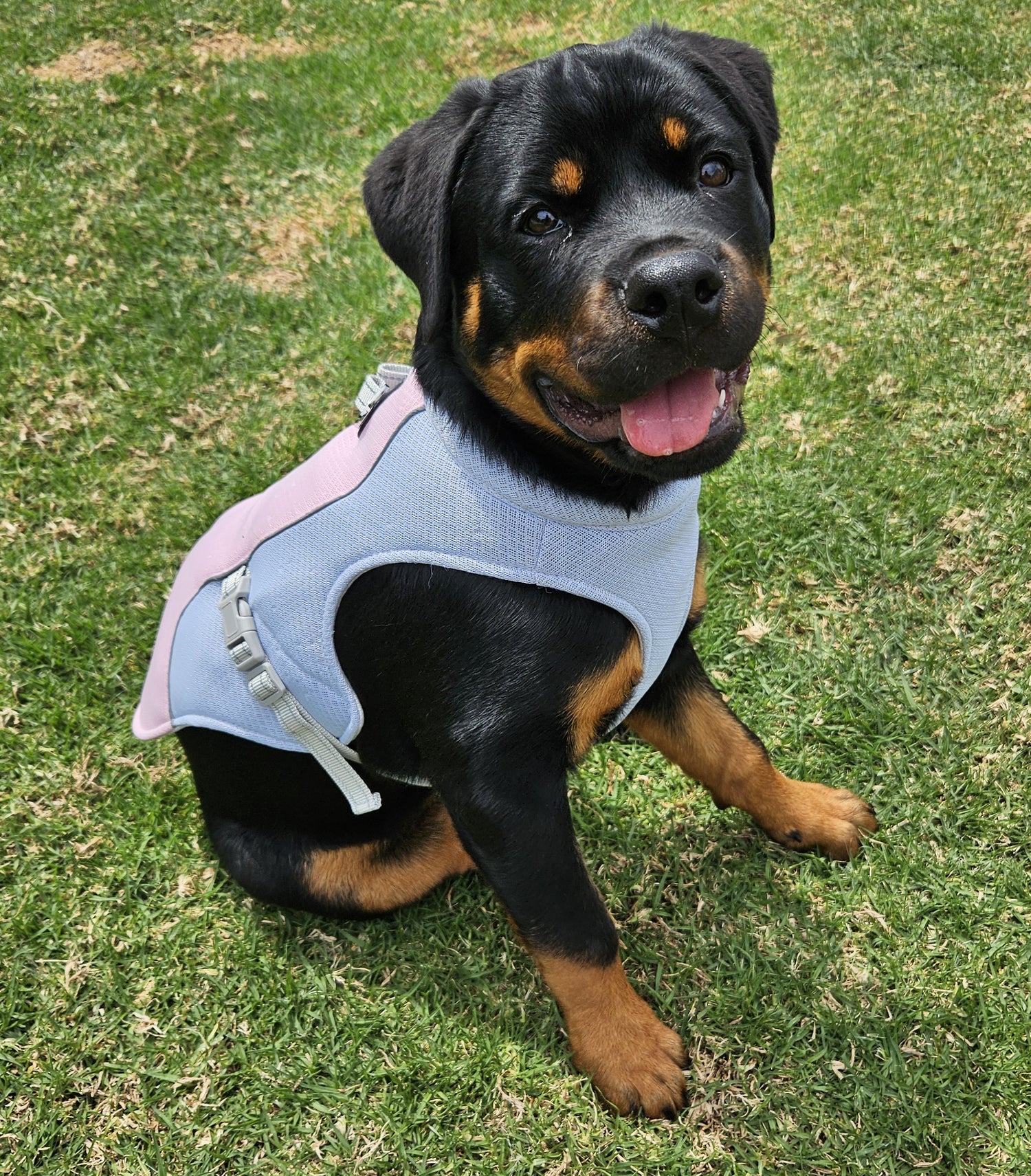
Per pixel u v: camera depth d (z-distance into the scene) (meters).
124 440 0.89
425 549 0.45
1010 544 0.71
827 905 0.58
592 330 0.42
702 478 0.78
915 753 0.63
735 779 0.59
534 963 0.54
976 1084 0.51
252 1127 0.53
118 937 0.61
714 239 0.43
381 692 0.50
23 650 0.75
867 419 0.81
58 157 1.21
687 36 0.50
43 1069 0.56
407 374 0.53
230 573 0.53
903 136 1.07
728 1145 0.51
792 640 0.69
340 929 0.61
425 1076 0.54
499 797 0.47
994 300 0.87
